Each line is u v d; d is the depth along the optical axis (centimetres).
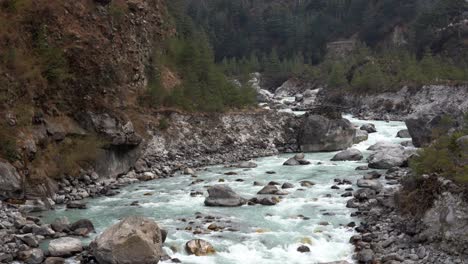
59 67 3872
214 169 4491
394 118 8438
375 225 2561
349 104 10156
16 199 3012
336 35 18212
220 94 6131
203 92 5850
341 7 19762
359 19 18325
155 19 6112
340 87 11169
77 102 3916
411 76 9438
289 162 4634
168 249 2281
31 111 3491
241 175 4116
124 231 2125
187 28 7450
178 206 3109
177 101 5347
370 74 10150
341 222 2702
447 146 2700
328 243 2395
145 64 5419
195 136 5072
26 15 3953
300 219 2772
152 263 2111
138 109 4828
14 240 2312
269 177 3997
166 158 4612
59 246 2220
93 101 4019
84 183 3616
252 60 15400
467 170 2327
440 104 8088
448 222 2172
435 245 2183
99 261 2100
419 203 2456
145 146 4531
